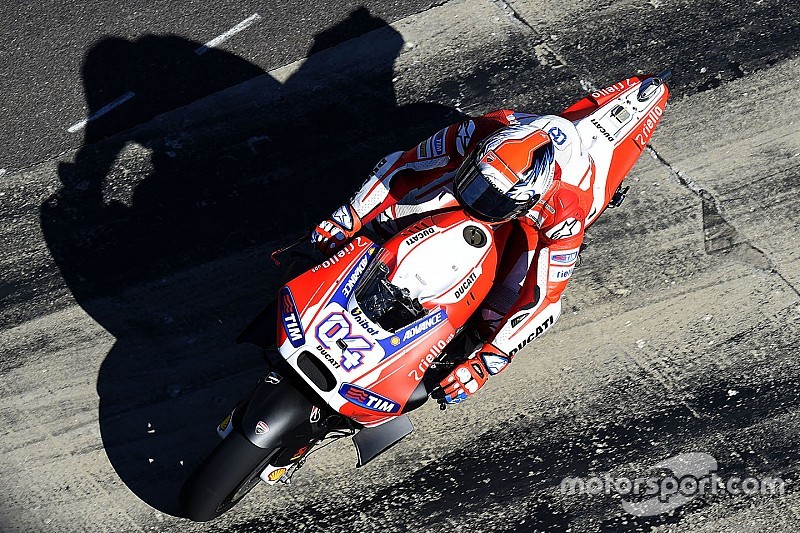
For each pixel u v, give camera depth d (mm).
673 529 22359
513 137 21312
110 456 22906
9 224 26484
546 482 22891
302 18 30812
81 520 22000
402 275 20609
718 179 27938
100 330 24719
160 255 26016
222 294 25406
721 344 24984
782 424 23766
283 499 22391
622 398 24141
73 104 28781
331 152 28031
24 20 30516
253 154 27906
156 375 24109
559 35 30641
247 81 29375
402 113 28891
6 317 24906
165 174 27438
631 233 27016
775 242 26797
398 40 30453
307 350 19094
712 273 26234
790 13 31125
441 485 22750
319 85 29359
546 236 22109
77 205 26844
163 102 28875
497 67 29906
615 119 25625
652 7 30875
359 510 22312
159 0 31062
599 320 25484
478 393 24188
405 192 23141
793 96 29484
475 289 21500
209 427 23422
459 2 31062
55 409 23562
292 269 21734
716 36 30703
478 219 21391
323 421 19812
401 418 20688
